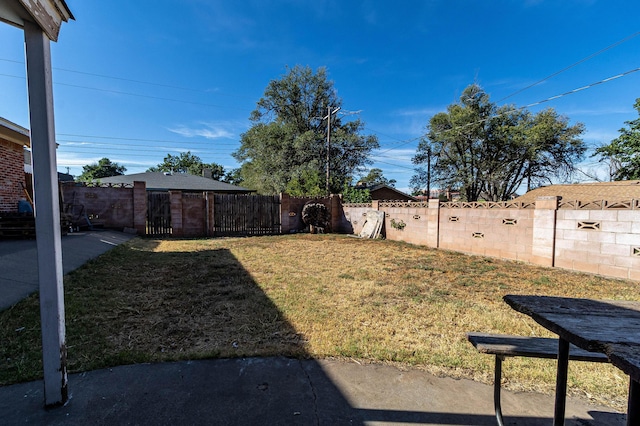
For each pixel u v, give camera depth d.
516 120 23.41
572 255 5.80
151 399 1.84
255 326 2.99
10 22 1.61
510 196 26.08
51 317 1.71
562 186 16.52
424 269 5.87
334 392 1.97
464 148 24.98
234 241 9.77
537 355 1.69
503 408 1.85
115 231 9.68
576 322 1.27
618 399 1.98
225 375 2.13
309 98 25.67
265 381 2.07
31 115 1.66
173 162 42.62
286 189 20.30
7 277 3.69
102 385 1.96
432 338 2.81
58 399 1.73
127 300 3.62
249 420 1.69
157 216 10.58
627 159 16.41
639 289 4.54
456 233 8.20
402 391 2.01
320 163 21.69
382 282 4.83
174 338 2.69
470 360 2.42
